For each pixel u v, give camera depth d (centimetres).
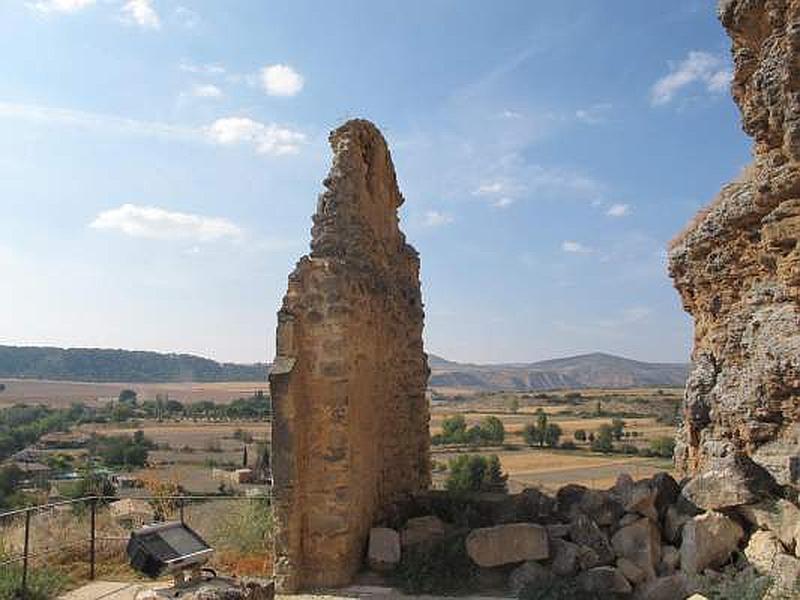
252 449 6819
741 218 1246
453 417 7938
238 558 1325
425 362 1683
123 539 1365
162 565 821
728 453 1243
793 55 1011
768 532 1022
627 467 4516
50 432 8406
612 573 1025
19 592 1049
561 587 1037
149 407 11938
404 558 1181
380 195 1482
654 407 11056
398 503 1401
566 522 1176
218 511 1755
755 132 1177
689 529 1053
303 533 1148
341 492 1148
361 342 1258
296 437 1145
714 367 1393
